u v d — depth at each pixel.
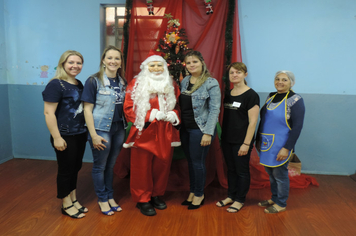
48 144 3.34
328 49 2.85
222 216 2.10
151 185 2.17
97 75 1.96
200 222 2.01
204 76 2.06
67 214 2.07
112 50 1.93
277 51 2.91
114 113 1.98
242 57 2.96
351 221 2.05
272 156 2.05
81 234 1.82
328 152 3.02
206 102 2.09
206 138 2.00
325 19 2.81
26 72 3.23
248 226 1.96
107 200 2.12
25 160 3.33
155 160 2.16
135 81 2.05
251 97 2.00
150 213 2.09
